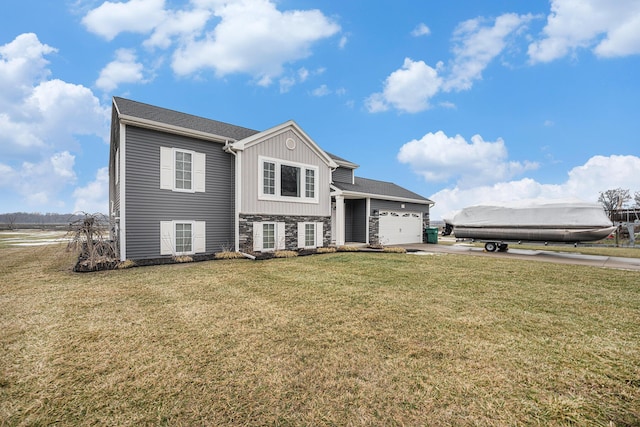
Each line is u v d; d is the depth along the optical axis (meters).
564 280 7.29
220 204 12.20
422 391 2.68
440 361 3.22
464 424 2.27
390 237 19.48
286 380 2.86
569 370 3.04
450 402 2.53
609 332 4.02
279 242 13.06
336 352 3.43
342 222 16.30
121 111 10.30
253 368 3.08
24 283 6.85
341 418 2.34
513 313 4.78
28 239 22.12
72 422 2.32
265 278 7.44
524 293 6.03
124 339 3.79
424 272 8.32
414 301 5.43
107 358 3.31
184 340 3.76
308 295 5.84
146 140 10.36
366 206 18.06
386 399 2.57
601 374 2.97
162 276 7.65
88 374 2.99
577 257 12.41
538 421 2.30
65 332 4.01
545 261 10.82
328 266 9.32
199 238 11.55
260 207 12.48
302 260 10.70
